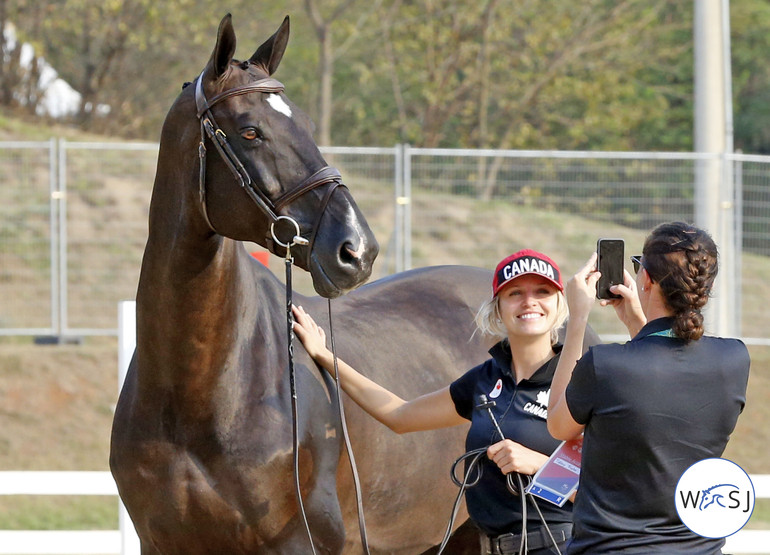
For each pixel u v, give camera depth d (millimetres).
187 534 5184
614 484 4242
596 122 35344
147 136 36375
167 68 35875
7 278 18797
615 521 4203
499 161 19312
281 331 5551
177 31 32438
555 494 4879
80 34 32438
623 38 35219
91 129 33312
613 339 18438
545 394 5285
